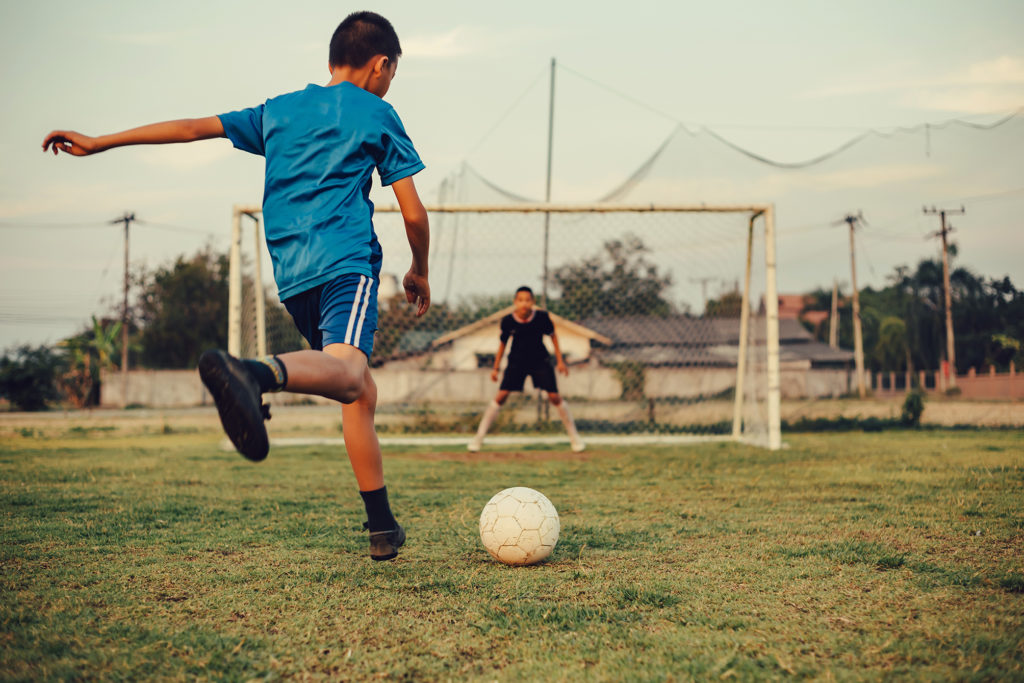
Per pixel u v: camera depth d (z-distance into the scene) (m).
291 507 3.96
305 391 1.74
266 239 2.15
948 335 27.25
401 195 2.16
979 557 2.62
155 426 14.77
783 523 3.40
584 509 3.89
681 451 7.66
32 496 4.36
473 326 12.30
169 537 3.09
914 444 7.95
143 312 35.66
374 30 2.32
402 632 1.84
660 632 1.82
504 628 1.87
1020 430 10.02
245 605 2.08
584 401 14.39
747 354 9.36
